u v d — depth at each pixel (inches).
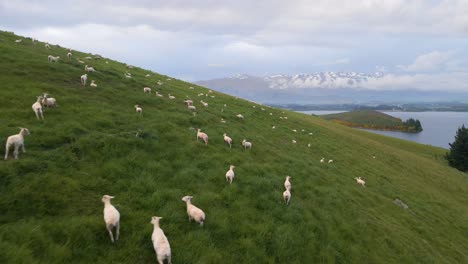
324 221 590.9
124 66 1675.7
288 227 516.7
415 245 685.3
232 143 887.7
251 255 433.1
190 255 382.9
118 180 496.1
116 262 341.4
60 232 354.0
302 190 721.6
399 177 1424.7
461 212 1184.2
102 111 751.1
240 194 582.2
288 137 1350.9
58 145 546.9
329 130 2085.4
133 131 685.3
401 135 7076.8
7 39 1219.9
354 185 975.0
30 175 430.6
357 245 564.1
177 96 1254.9
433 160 2588.6
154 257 370.0
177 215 449.4
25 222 356.5
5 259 293.0
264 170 735.7
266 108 2053.4
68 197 424.8
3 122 565.6
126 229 392.8
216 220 471.5
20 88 753.0
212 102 1513.3
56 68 964.0
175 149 675.4
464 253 787.4
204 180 593.6
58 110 682.8
